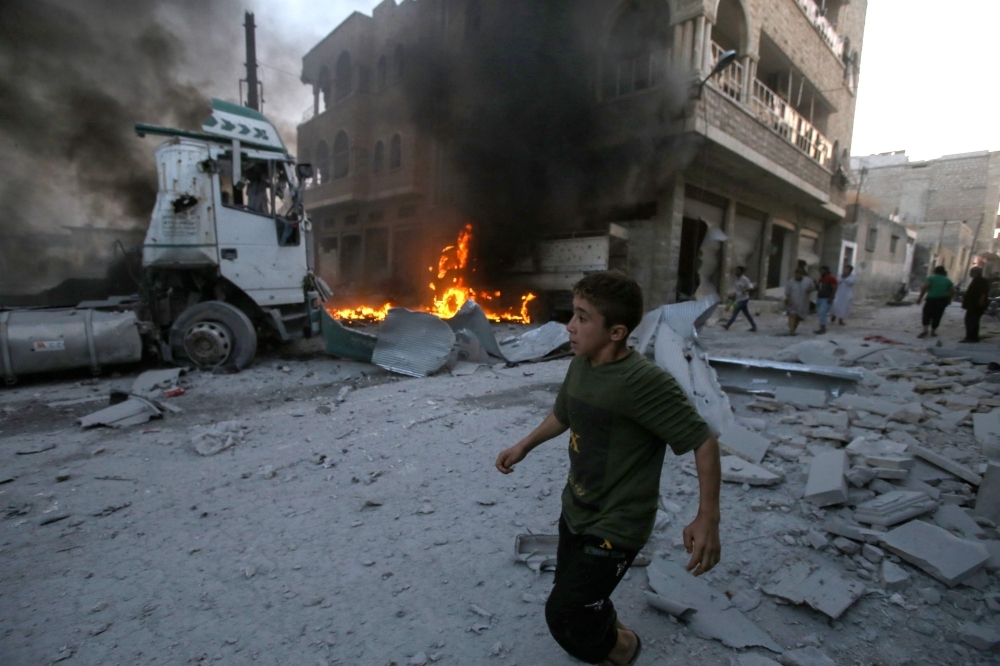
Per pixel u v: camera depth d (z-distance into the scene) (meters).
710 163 15.31
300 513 2.87
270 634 1.91
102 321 6.27
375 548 2.50
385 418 4.62
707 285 17.12
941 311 10.09
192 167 6.48
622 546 1.37
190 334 6.65
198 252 6.53
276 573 2.30
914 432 4.08
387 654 1.81
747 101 15.16
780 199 20.42
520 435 4.14
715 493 1.30
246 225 6.83
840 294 13.55
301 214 7.41
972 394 5.18
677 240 14.79
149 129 6.38
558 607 1.39
